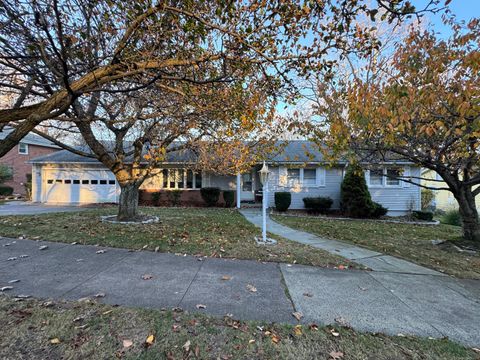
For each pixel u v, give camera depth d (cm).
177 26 280
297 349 227
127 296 317
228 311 288
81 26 313
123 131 808
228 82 346
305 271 424
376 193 1314
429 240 716
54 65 324
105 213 991
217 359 212
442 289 370
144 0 251
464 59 332
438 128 418
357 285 374
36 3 248
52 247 516
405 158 614
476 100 330
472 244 613
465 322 282
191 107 450
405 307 312
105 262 440
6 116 278
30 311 272
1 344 219
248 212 1238
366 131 432
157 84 355
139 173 841
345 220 1107
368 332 257
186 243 567
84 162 1474
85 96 561
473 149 455
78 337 232
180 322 261
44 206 1344
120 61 288
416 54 425
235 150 771
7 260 440
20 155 2052
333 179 1352
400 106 362
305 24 289
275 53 313
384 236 763
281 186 1380
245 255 495
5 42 333
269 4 267
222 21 268
